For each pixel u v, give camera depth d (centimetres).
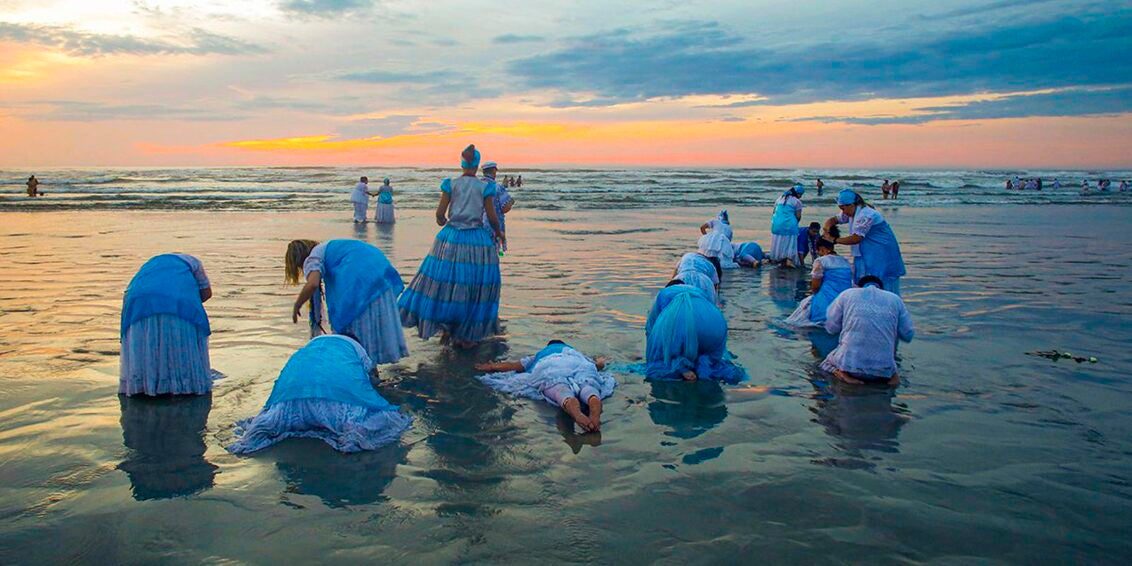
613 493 392
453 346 726
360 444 449
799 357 695
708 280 725
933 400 564
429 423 502
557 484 404
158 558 321
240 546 331
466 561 321
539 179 7175
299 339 718
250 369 617
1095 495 395
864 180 7319
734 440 475
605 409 538
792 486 403
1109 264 1413
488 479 410
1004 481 413
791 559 325
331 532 346
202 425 488
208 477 407
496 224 723
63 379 578
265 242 1619
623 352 707
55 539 335
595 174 9081
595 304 941
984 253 1611
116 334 729
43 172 8650
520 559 323
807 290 1098
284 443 461
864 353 607
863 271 845
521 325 816
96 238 1689
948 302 983
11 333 729
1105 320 865
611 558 324
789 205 1377
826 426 504
